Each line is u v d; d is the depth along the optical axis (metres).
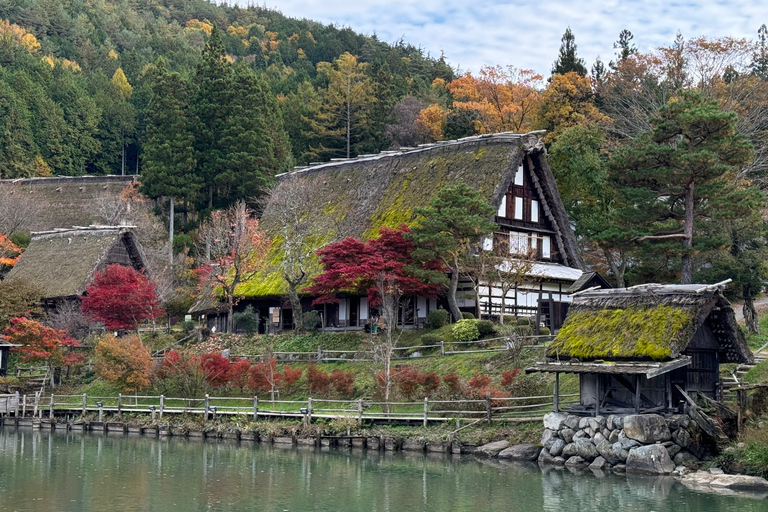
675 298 32.03
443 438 36.19
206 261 67.56
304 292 52.56
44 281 63.94
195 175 83.69
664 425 30.86
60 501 27.33
